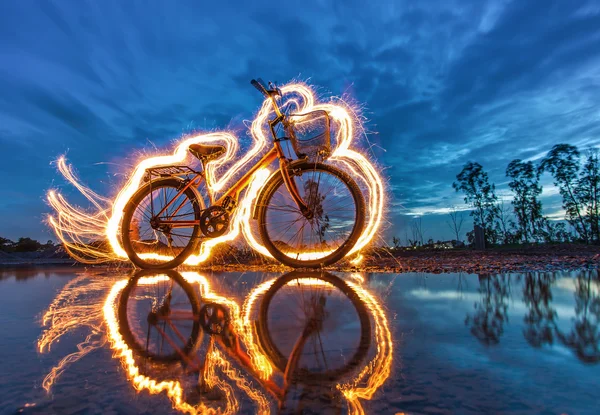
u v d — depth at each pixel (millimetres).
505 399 777
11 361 1071
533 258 5570
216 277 3309
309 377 929
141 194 3922
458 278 2959
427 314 1637
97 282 3033
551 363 994
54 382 909
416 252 8375
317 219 3986
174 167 3891
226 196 3812
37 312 1813
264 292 2375
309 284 2719
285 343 1240
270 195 3779
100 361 1075
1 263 5848
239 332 1397
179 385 888
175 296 2266
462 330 1351
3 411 747
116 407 767
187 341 1286
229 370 990
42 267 4816
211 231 3824
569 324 1413
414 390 831
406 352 1106
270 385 879
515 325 1409
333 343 1228
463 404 756
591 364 982
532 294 2113
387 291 2328
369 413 723
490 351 1102
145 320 1625
